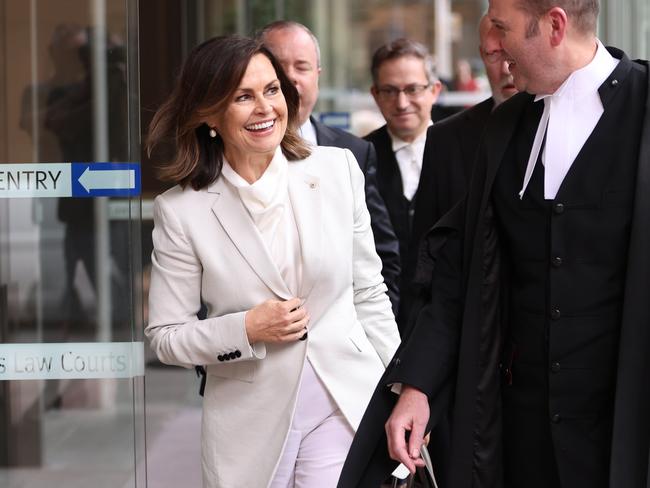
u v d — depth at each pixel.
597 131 3.68
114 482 5.32
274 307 4.13
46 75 5.11
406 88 7.34
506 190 3.83
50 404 5.30
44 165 5.14
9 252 5.20
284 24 6.28
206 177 4.31
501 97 6.01
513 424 3.86
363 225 4.48
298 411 4.31
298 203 4.32
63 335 5.25
